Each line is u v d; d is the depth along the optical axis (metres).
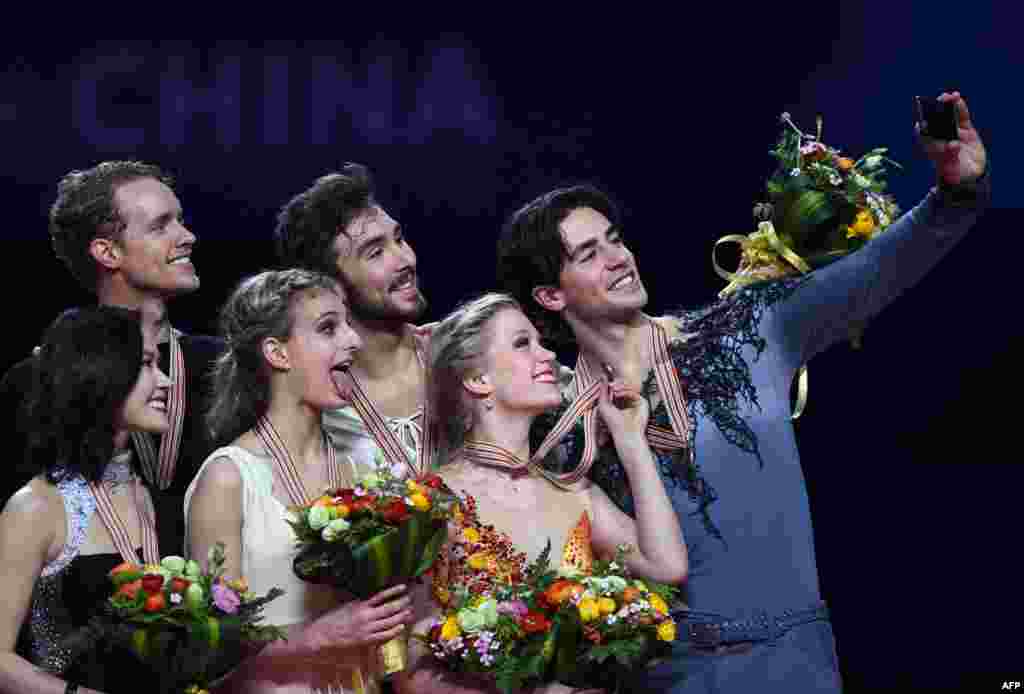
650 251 24.84
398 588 13.96
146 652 13.20
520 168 24.50
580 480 15.66
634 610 14.07
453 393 15.33
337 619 14.02
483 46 24.34
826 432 25.81
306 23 23.84
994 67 24.34
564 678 14.22
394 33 24.11
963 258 25.33
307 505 14.23
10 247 23.47
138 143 23.48
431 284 24.39
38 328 23.61
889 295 16.08
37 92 23.28
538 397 15.19
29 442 14.36
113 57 23.42
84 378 14.14
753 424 15.62
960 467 25.48
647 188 24.75
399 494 13.94
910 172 24.42
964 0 24.36
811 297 16.00
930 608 24.94
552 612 14.11
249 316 14.91
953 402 25.55
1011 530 25.11
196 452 16.05
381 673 14.91
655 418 15.74
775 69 24.62
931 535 25.25
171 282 16.47
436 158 24.28
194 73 23.59
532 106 24.52
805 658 15.27
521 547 14.94
